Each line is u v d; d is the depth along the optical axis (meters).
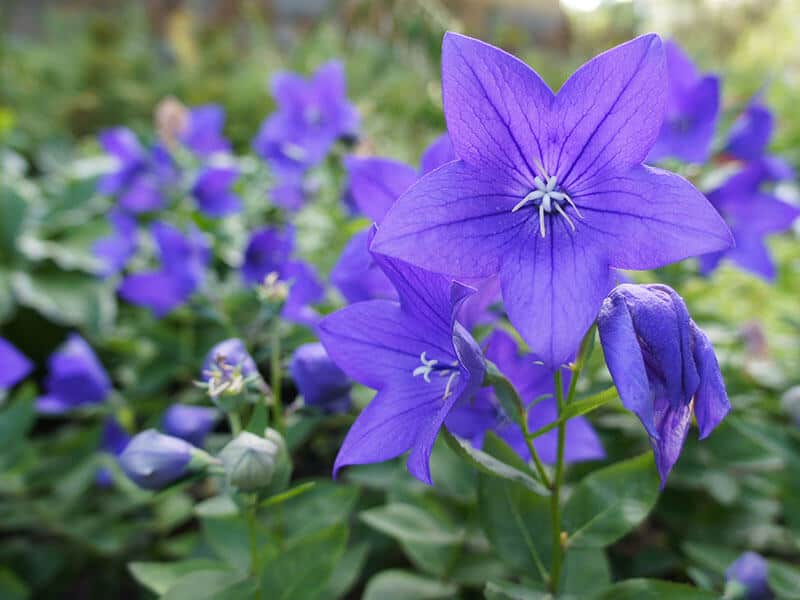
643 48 0.14
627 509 0.19
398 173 0.21
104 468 0.35
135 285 0.34
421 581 0.26
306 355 0.21
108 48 1.11
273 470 0.18
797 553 0.30
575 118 0.15
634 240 0.14
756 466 0.28
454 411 0.18
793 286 0.46
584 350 0.17
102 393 0.35
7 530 0.38
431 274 0.15
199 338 0.40
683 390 0.13
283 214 0.48
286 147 0.43
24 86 1.00
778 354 0.38
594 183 0.15
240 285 0.39
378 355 0.17
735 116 0.40
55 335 0.53
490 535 0.20
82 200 0.58
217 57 1.10
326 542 0.21
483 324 0.22
